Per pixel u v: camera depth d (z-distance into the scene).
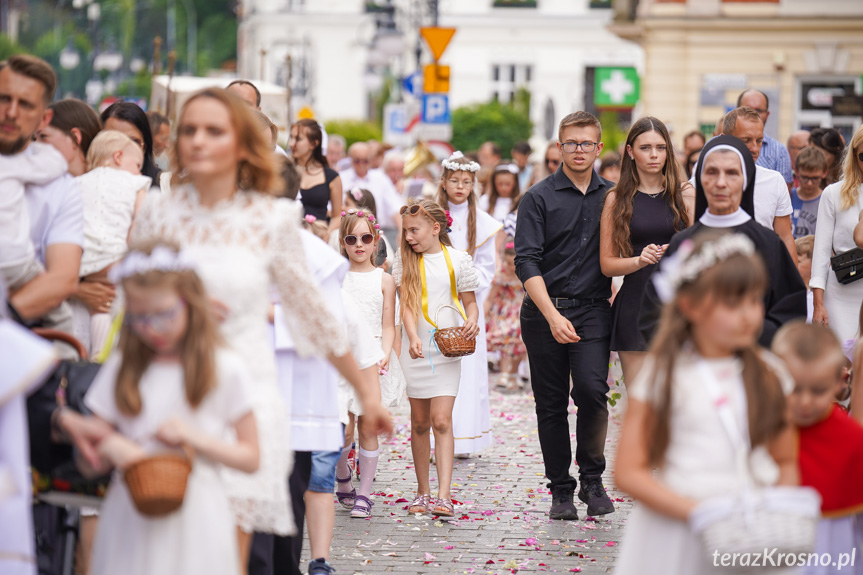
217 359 5.03
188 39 112.06
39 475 5.64
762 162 12.75
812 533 4.70
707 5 33.03
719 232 7.00
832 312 10.26
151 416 5.02
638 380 4.96
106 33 95.19
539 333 9.84
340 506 10.34
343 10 74.44
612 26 34.47
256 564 6.62
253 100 10.76
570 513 9.84
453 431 11.11
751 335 4.82
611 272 9.30
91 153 7.73
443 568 8.38
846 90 33.09
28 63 6.32
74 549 6.24
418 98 32.47
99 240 7.35
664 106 33.69
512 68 65.44
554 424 9.91
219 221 5.60
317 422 7.20
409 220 10.16
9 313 6.18
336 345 5.80
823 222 10.37
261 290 5.60
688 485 4.81
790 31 32.78
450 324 10.16
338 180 15.52
